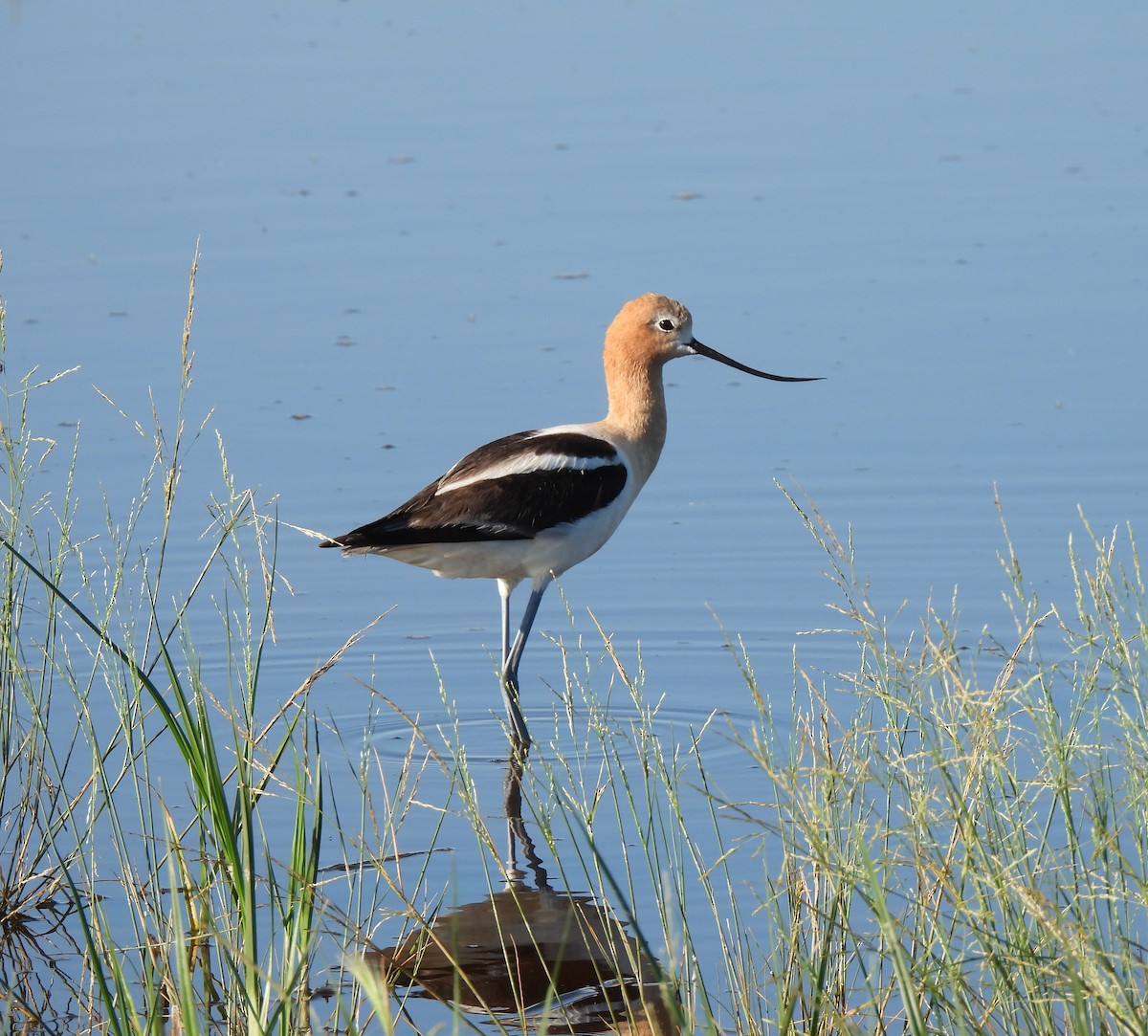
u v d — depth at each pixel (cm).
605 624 1318
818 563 1380
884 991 715
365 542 1177
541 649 1291
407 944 860
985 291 1839
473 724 1167
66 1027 780
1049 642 1208
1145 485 1455
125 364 1697
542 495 1216
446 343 1756
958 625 1252
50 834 895
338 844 983
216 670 1231
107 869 931
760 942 848
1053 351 1706
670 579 1381
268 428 1583
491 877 941
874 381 1670
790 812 762
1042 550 1363
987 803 732
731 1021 773
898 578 1341
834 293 1845
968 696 731
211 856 898
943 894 738
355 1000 749
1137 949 718
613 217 2067
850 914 823
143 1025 692
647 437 1314
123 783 1041
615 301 1845
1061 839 856
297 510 1438
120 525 1423
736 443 1593
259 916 861
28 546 1218
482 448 1264
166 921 830
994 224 2014
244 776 720
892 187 2136
